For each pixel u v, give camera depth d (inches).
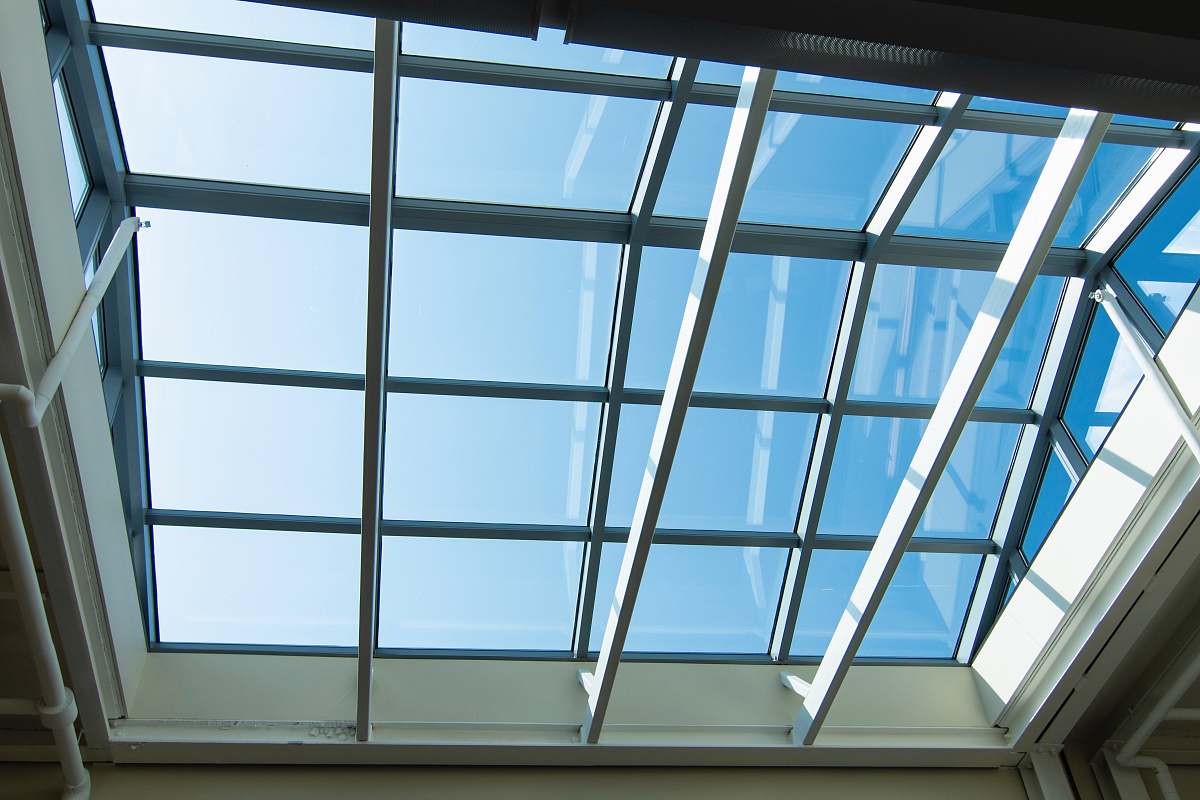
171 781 410.9
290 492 410.3
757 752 452.1
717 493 436.1
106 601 375.6
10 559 311.4
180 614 434.0
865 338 410.0
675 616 467.8
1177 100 130.1
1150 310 394.6
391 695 438.6
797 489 443.5
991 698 481.7
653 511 372.2
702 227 370.6
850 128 356.8
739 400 410.9
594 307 387.5
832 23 117.9
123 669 403.2
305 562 428.1
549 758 437.7
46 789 398.6
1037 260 347.6
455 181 352.8
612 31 120.6
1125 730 467.8
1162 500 390.6
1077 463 427.2
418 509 422.0
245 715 421.4
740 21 117.4
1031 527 460.4
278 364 380.8
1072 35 118.3
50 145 284.8
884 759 465.7
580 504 430.3
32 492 323.0
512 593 450.3
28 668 390.0
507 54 325.4
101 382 349.1
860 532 459.2
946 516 463.5
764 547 452.1
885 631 494.0
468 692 446.0
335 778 423.8
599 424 412.8
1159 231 387.2
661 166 345.4
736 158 301.1
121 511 378.9
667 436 356.5
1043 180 344.8
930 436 390.6
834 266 398.0
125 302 352.2
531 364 395.2
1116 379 410.9
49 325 292.7
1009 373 434.6
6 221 270.2
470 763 434.3
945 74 127.6
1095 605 424.5
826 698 435.5
